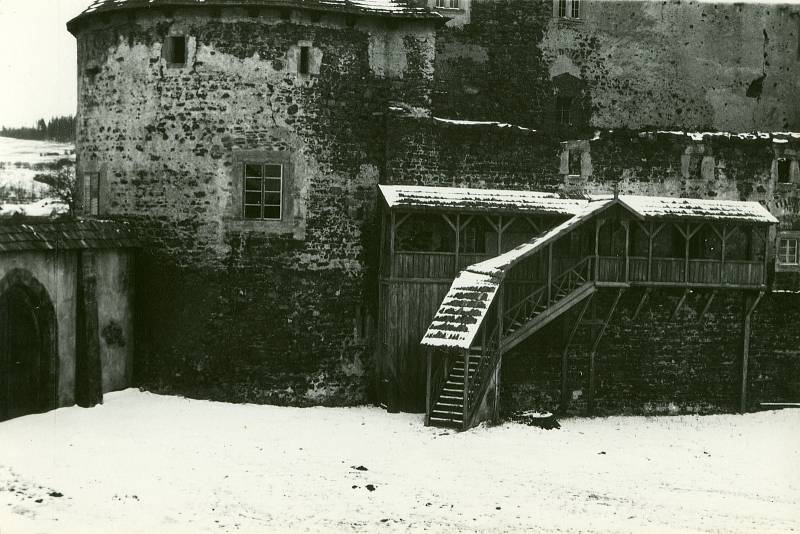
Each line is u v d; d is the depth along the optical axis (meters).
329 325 25.44
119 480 18.42
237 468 19.59
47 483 18.03
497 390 24.42
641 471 21.23
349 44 25.67
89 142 26.38
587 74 32.34
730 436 25.36
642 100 32.88
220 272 24.84
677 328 28.20
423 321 25.02
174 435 21.62
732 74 33.59
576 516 17.81
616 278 25.95
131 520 16.42
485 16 31.45
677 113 33.19
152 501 17.41
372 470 19.95
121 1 25.25
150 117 25.23
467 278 24.56
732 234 29.02
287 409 24.58
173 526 16.25
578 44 32.22
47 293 22.23
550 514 17.84
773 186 29.50
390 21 26.11
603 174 27.95
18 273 21.27
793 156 29.67
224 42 24.88
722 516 18.27
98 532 15.79
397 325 24.83
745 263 27.73
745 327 28.67
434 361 25.06
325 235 25.36
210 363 24.81
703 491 19.95
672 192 28.56
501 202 25.78
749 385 28.95
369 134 25.92
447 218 25.16
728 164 29.03
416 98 26.44
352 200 25.70
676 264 26.97
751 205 28.45
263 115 24.94
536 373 27.00
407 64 26.39
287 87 25.02
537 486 19.58
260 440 21.64
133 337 25.42
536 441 23.19
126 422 22.42
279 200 25.09
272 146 24.94
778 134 29.52
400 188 25.45
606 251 27.72
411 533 16.52
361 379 25.88
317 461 20.36
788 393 29.34
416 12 26.06
